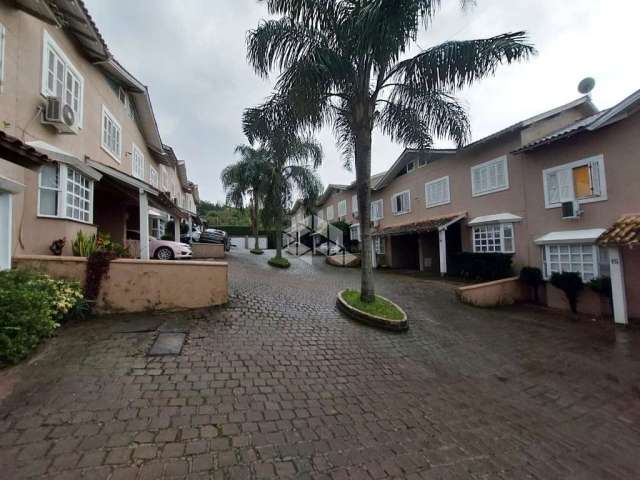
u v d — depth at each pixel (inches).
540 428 140.9
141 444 101.5
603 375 205.2
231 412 126.5
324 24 284.5
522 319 349.7
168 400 129.6
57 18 243.9
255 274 480.7
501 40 273.1
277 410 132.3
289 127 319.6
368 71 303.9
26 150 168.2
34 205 239.3
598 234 357.7
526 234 454.3
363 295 315.0
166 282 251.0
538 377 199.6
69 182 267.6
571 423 147.3
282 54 288.4
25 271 197.0
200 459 97.8
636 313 334.3
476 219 535.8
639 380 198.4
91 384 135.0
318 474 97.3
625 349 255.1
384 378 179.0
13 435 99.4
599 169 366.0
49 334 173.9
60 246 248.7
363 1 261.6
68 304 197.9
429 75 295.3
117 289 235.5
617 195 349.4
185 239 760.3
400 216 762.2
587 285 369.7
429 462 109.0
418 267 791.1
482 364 216.8
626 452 127.3
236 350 189.5
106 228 443.2
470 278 531.5
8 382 130.0
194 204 1551.4
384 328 266.4
